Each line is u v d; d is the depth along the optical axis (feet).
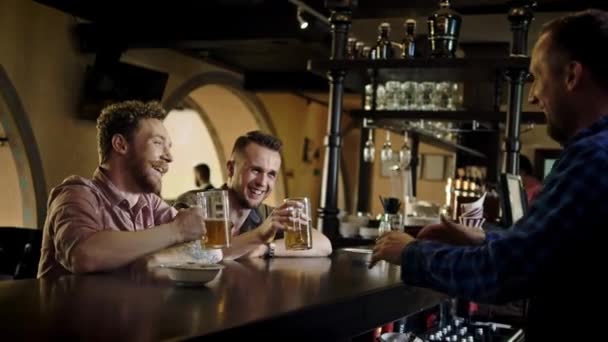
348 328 5.54
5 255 12.16
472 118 14.82
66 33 21.22
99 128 8.10
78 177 7.63
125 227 7.99
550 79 4.93
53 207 7.32
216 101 31.50
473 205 9.18
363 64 12.60
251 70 29.71
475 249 4.77
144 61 24.06
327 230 12.98
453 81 13.96
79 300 4.85
